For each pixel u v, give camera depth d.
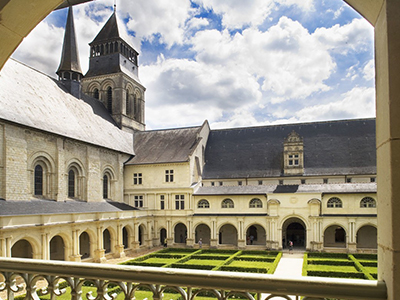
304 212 51.62
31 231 33.72
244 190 57.28
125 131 71.50
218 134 73.62
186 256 44.69
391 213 3.37
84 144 50.41
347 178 58.53
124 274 4.43
